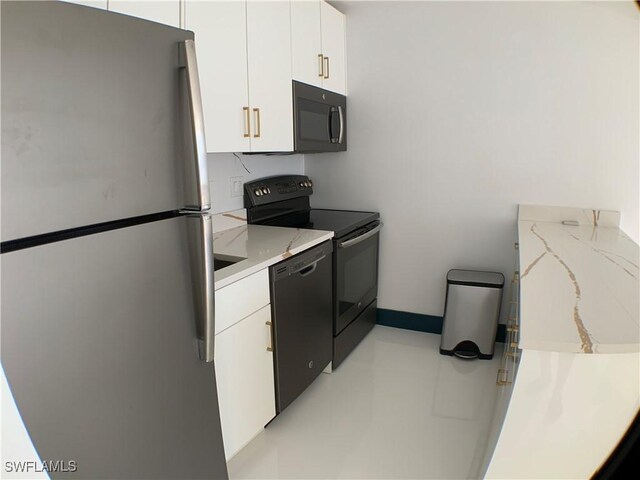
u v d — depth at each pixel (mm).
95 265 1008
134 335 1124
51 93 884
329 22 2764
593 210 2551
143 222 1141
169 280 1216
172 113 1174
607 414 1075
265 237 2318
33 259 881
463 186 2885
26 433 915
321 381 2549
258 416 1929
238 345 1758
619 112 2441
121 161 1046
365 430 2102
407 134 2979
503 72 2654
